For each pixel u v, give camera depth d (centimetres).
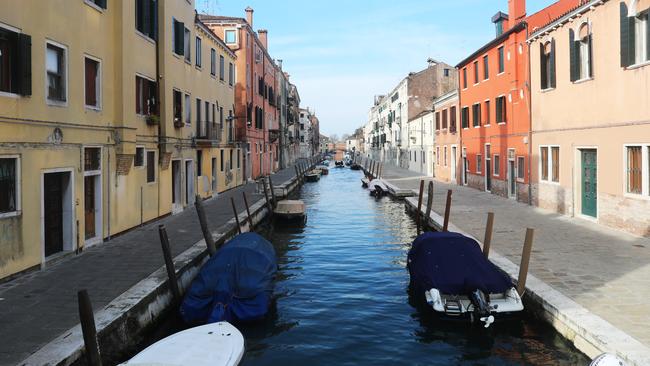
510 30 2067
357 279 1209
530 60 1928
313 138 11938
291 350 797
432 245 948
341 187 4069
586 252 1095
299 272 1285
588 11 1472
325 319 930
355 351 791
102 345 665
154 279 901
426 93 5259
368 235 1822
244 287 903
